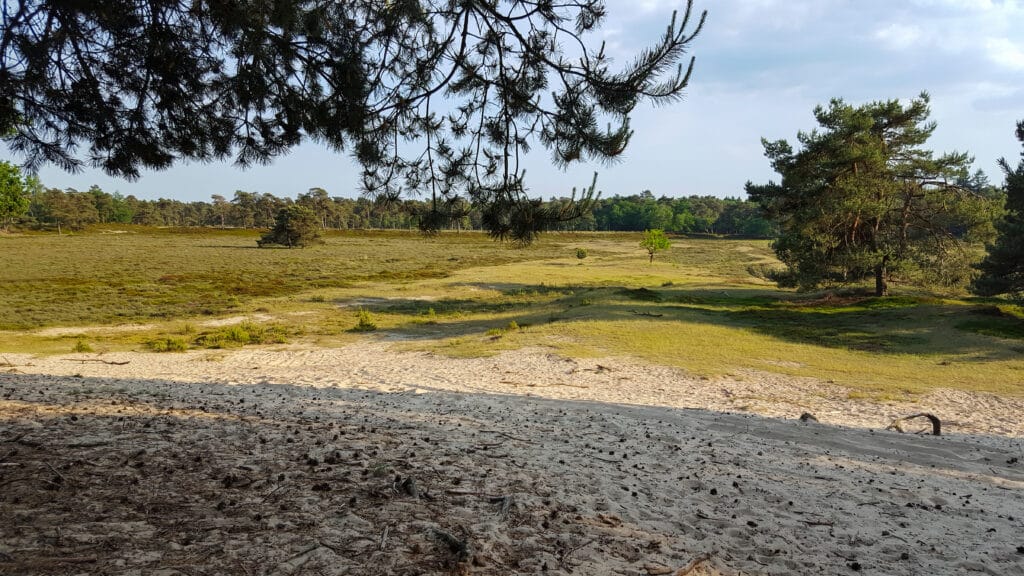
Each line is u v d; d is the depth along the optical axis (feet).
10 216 221.87
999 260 96.17
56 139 19.35
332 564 11.91
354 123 19.63
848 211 121.08
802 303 132.26
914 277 131.23
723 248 407.23
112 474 15.85
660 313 107.34
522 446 25.85
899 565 15.70
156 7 17.53
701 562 14.20
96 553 11.36
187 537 12.54
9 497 13.51
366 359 77.71
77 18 17.02
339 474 17.60
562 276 208.44
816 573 14.67
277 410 30.96
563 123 19.29
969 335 87.25
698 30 16.44
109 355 77.05
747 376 67.36
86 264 209.36
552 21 18.44
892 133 131.95
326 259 261.85
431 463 20.12
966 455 33.17
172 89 19.07
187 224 651.66
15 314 110.73
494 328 102.63
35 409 23.97
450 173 21.27
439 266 246.47
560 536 14.78
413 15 18.51
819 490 22.89
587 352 78.74
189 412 26.86
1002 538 18.63
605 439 30.32
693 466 25.20
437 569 12.12
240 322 110.83
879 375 68.44
